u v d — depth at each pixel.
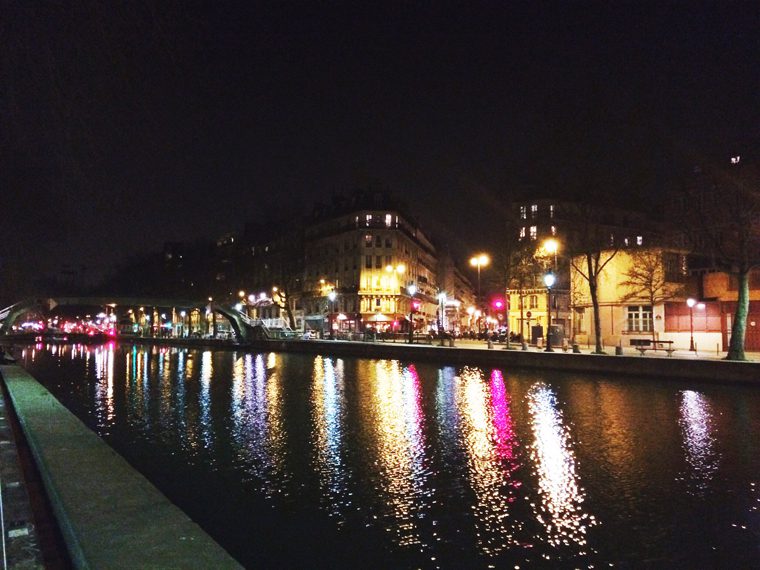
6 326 82.00
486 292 144.62
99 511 6.33
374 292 91.06
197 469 12.81
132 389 29.84
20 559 5.97
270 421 18.89
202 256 129.75
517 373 34.78
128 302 88.69
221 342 86.25
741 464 12.83
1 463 10.48
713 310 43.47
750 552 8.23
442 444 15.06
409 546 8.57
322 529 9.26
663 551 8.29
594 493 10.84
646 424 17.64
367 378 33.47
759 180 32.06
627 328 47.81
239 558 8.27
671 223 36.75
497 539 8.77
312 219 107.19
